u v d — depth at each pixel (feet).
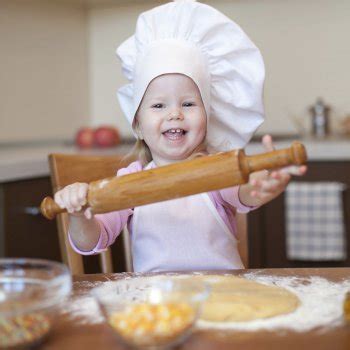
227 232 4.52
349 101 9.59
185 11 4.60
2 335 2.48
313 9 9.53
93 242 4.14
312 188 7.87
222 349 2.49
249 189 3.99
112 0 10.08
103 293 3.10
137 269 4.52
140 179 3.05
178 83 4.51
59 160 4.71
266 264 8.11
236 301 3.00
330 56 9.55
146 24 4.68
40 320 2.55
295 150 2.83
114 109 10.61
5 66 9.09
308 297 3.12
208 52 4.70
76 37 10.42
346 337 2.60
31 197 7.34
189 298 2.59
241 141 5.05
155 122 4.58
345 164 7.83
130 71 4.97
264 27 9.69
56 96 10.03
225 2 9.78
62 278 2.70
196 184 2.96
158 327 2.45
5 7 9.07
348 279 3.44
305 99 9.69
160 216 4.49
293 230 7.98
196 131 4.59
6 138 9.12
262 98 4.79
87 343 2.56
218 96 4.83
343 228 7.88
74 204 3.21
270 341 2.56
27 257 7.27
